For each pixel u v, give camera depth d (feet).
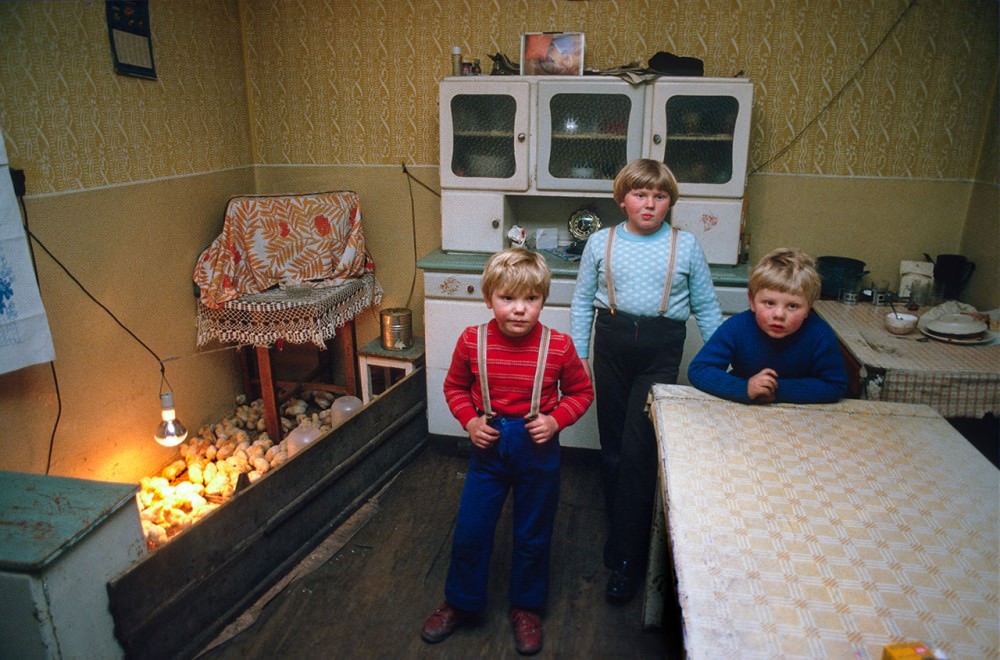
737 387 4.99
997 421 6.97
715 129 8.34
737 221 8.54
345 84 10.34
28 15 6.82
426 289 9.00
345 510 7.84
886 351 6.79
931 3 8.48
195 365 9.70
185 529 5.55
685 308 6.54
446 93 8.74
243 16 10.32
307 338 9.05
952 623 2.83
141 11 8.25
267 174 10.99
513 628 6.11
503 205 9.12
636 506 6.16
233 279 9.29
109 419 8.12
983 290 8.50
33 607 4.42
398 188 10.66
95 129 7.68
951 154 8.94
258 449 9.37
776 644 2.72
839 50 8.87
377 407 8.26
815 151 9.28
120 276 8.15
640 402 6.33
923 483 3.90
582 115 8.64
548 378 5.40
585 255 6.76
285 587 6.69
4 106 6.63
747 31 9.03
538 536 5.79
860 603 2.95
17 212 6.38
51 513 4.87
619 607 6.45
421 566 7.05
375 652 5.89
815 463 4.12
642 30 9.27
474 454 5.70
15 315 6.41
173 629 5.55
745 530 3.44
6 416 6.75
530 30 9.57
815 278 4.92
